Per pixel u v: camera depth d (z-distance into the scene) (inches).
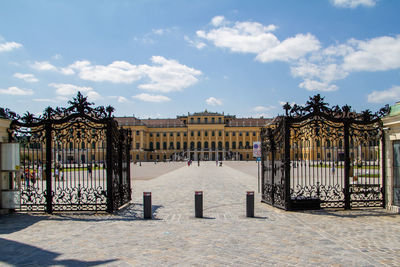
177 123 5128.0
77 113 485.1
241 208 515.8
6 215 468.8
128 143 591.8
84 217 451.5
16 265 257.9
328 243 313.0
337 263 257.8
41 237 343.0
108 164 480.4
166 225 395.5
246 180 1103.0
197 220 424.8
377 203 524.7
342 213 466.9
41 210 489.1
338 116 556.4
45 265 257.1
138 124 4722.0
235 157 4825.3
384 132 506.0
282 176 505.0
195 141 4923.7
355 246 303.4
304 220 419.8
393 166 489.4
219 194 698.8
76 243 318.3
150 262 260.7
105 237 340.2
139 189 821.9
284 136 490.6
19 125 486.6
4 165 480.1
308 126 504.1
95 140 496.1
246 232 356.5
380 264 256.2
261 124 4931.1
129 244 312.7
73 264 258.4
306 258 269.3
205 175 1395.2
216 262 259.3
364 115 505.7
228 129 4913.9
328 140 513.0
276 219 426.6
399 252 285.9
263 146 585.6
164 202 590.2
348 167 502.3
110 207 479.5
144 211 440.8
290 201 489.4
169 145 4980.3
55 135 494.9
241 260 264.1
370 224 395.5
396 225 390.6
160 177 1285.7
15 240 331.3
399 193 478.0
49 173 483.8
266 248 296.7
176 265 253.4
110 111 481.7
